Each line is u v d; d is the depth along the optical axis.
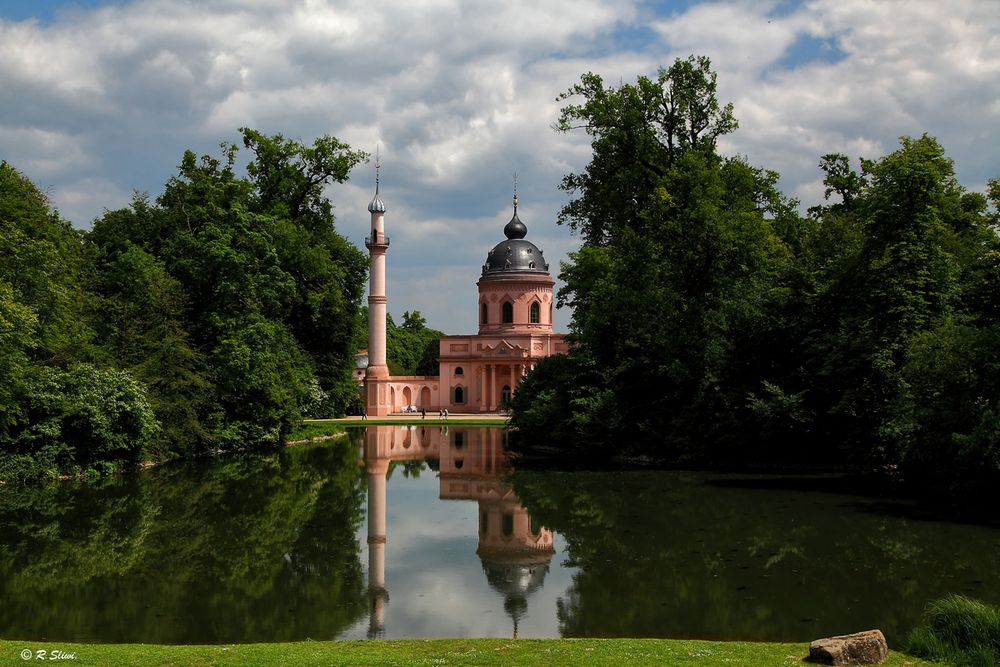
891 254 31.52
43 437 32.59
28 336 31.23
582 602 16.45
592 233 53.41
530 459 44.50
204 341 45.72
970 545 21.36
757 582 17.88
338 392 67.00
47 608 16.02
